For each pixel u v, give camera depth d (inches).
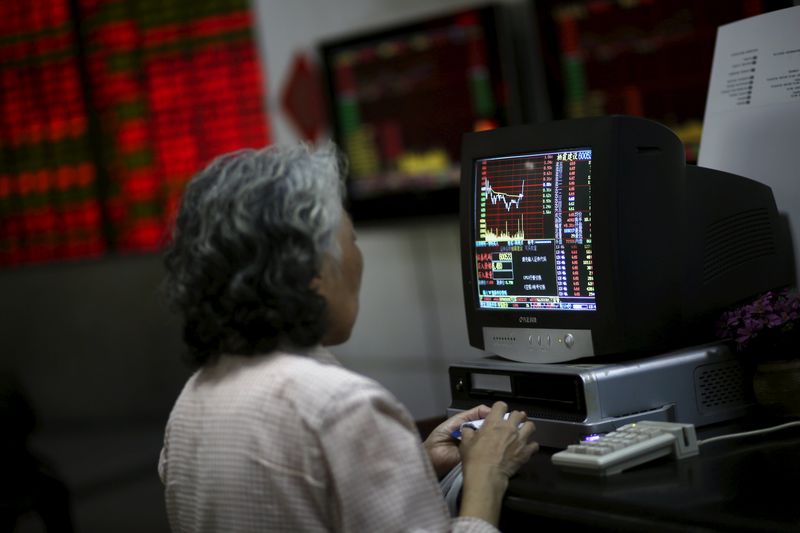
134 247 230.8
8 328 233.6
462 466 57.8
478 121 174.1
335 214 53.9
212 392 53.4
